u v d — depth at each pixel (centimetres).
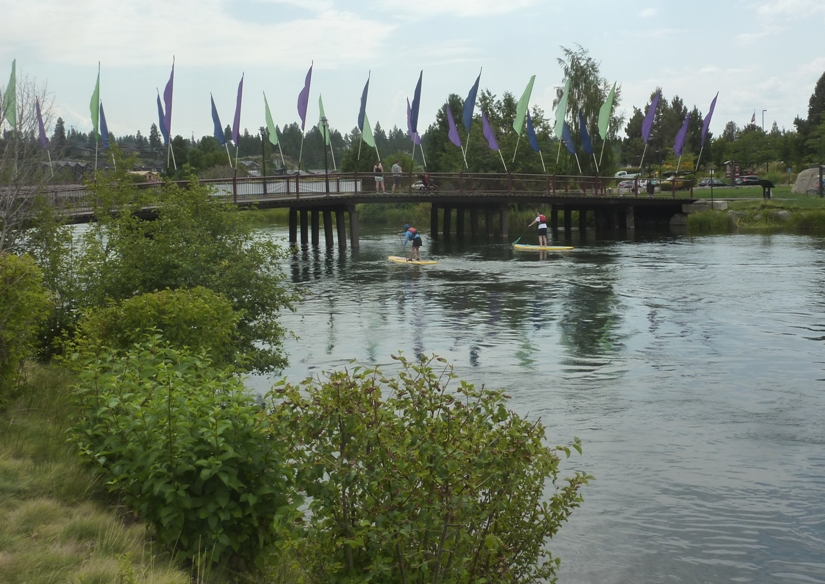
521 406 1556
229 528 718
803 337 2141
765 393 1620
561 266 3891
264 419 631
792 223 5934
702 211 6266
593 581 895
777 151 10825
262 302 1742
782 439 1342
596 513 1062
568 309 2667
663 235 5716
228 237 1798
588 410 1525
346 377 612
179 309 1258
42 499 764
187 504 697
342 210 5109
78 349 1183
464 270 3841
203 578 666
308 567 613
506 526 652
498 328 2372
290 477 707
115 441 791
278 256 1800
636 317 2491
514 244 4906
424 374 643
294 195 4922
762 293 2878
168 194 1834
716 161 11562
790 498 1106
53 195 2403
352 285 3381
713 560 940
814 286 3016
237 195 4572
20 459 874
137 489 744
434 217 6159
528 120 6122
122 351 1195
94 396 867
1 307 1086
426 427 606
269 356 1727
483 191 5569
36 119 2661
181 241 1733
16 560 632
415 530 576
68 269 1677
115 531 712
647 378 1758
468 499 576
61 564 637
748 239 5150
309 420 598
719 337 2166
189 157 11012
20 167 2261
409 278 3584
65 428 976
